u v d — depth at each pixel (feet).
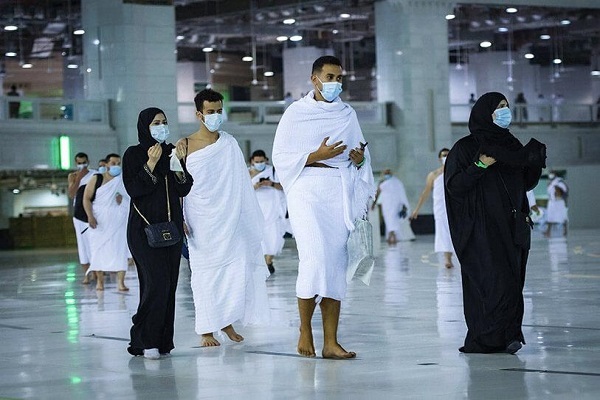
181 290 78.43
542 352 41.01
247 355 42.96
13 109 154.10
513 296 40.83
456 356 40.47
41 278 99.14
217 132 46.85
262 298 47.80
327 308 41.29
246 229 47.32
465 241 41.37
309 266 41.01
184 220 46.93
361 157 41.98
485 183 41.68
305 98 42.37
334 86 41.88
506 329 40.70
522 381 34.22
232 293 46.83
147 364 41.34
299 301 41.50
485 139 41.27
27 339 50.34
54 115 157.79
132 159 43.62
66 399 33.91
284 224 95.30
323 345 44.09
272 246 94.58
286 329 51.29
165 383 36.55
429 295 68.33
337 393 33.17
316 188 41.50
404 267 98.07
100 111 162.81
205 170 46.21
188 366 40.50
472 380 34.68
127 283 88.28
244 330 51.42
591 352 40.83
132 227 43.60
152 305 43.09
